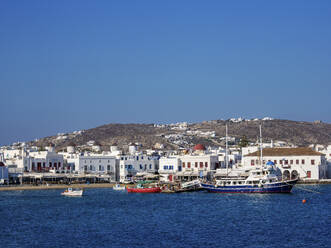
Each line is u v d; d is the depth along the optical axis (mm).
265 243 87125
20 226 106375
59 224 108625
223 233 96375
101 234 96250
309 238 91000
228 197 161375
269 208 132000
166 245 86000
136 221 112000
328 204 139375
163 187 190875
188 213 124188
